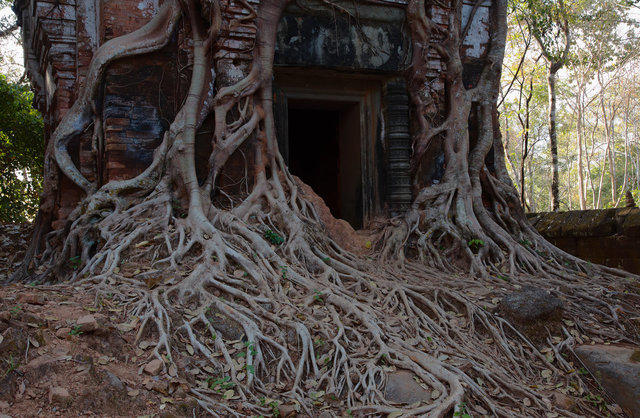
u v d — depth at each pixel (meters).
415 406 3.78
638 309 6.16
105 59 6.80
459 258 7.29
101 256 5.43
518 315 5.38
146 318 4.16
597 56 21.19
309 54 7.35
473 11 8.72
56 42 7.44
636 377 4.68
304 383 4.06
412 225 7.57
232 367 3.95
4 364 3.11
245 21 6.89
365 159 8.31
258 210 6.48
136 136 6.92
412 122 8.18
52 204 7.06
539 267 7.20
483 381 4.39
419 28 7.88
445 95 8.34
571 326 5.60
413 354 4.35
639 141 31.94
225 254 5.40
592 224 8.17
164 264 5.28
